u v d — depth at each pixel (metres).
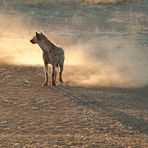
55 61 36.19
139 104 32.38
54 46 36.34
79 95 33.84
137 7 84.56
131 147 24.31
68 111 29.86
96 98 33.28
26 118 28.27
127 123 28.03
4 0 82.88
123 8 82.94
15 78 38.34
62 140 24.88
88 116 28.94
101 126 27.25
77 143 24.53
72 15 74.50
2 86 35.69
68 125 27.22
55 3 81.88
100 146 24.25
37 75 39.75
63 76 39.66
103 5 84.00
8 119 27.98
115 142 24.89
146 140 25.45
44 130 26.31
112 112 30.06
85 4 83.44
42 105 31.02
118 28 66.00
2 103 31.20
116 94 34.78
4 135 25.39
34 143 24.33
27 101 31.81
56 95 33.53
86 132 26.20
